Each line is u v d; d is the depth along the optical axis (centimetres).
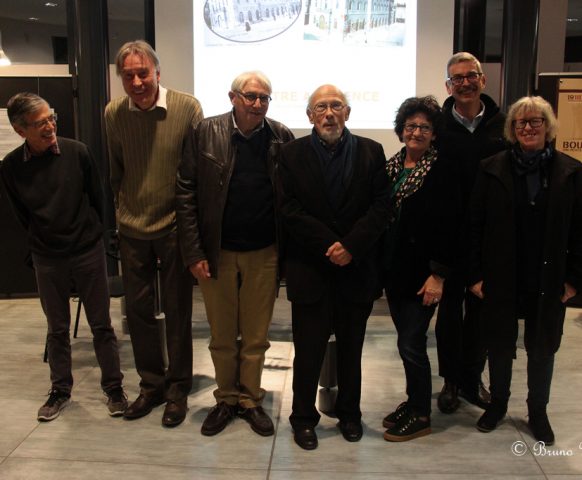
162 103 236
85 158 255
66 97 449
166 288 251
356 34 405
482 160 231
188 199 232
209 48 409
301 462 219
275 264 238
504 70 400
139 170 242
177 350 253
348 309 227
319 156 218
